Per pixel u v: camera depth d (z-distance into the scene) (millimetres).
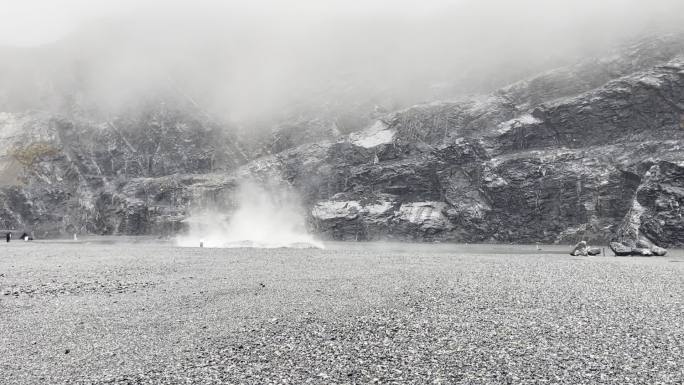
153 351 20797
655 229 87875
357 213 131000
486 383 16562
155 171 170375
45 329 24406
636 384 16328
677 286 34094
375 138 148625
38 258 56125
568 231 107750
